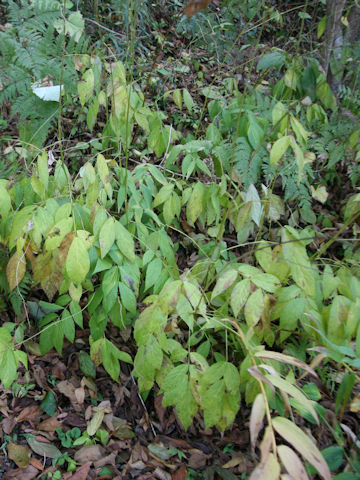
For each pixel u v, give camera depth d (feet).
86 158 6.95
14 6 4.62
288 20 10.77
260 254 4.58
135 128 7.79
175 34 11.44
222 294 5.13
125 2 6.97
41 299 5.72
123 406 5.32
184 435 5.13
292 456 2.44
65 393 5.18
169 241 5.12
